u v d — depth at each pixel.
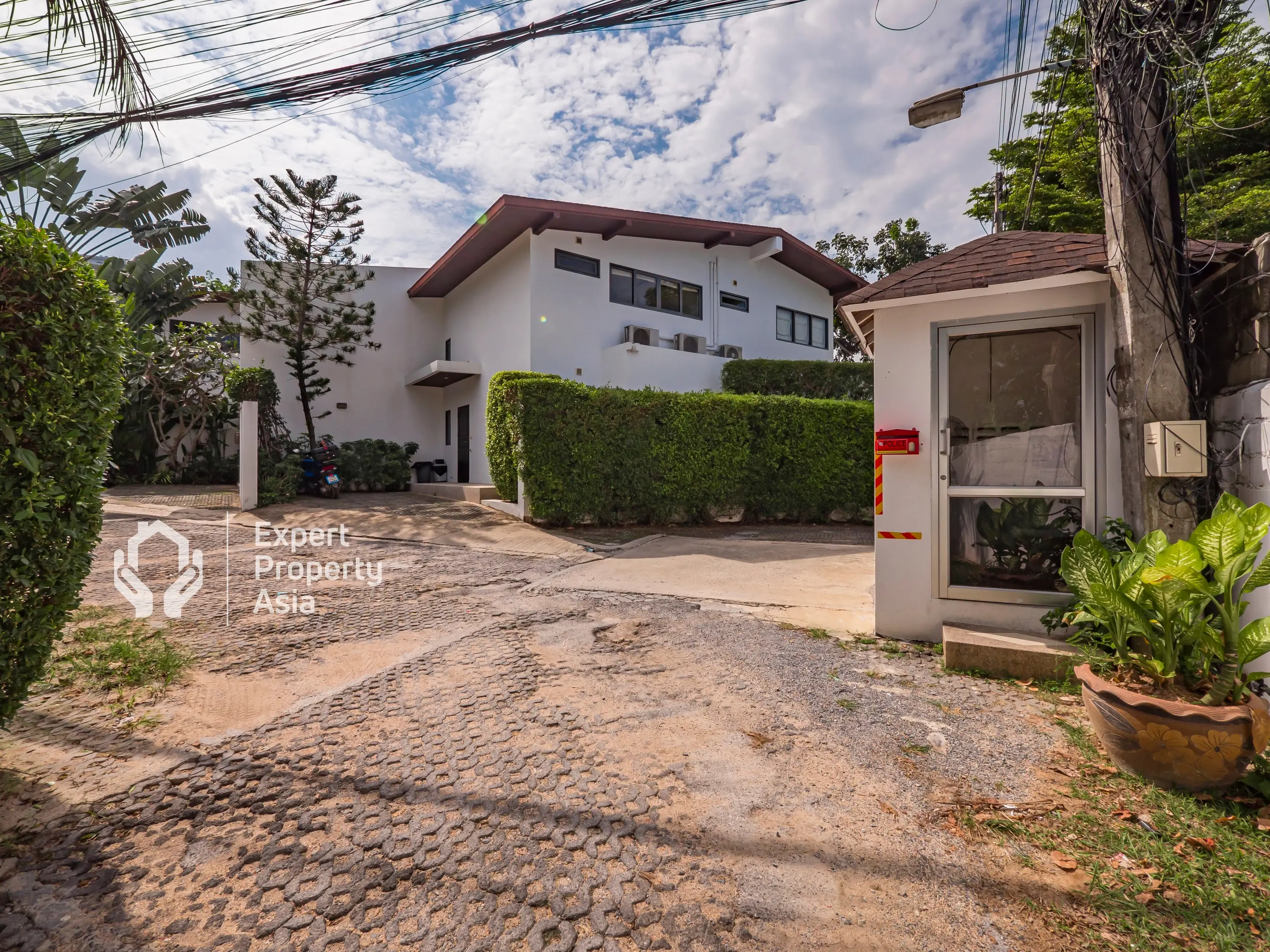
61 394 2.88
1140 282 3.82
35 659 2.92
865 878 2.21
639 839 2.43
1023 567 4.60
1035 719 3.50
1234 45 11.19
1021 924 1.98
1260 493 3.29
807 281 20.52
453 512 12.25
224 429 15.49
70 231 15.48
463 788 2.79
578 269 14.55
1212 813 2.52
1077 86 11.88
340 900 2.10
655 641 5.00
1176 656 2.87
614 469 11.22
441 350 18.44
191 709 3.61
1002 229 14.50
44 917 2.01
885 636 5.03
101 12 3.94
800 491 12.91
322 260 15.61
